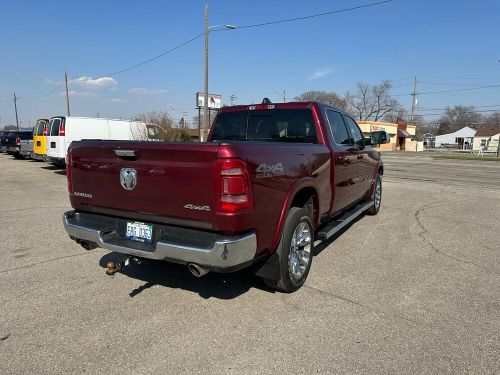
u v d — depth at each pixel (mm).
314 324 3438
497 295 4090
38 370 2771
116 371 2764
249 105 5539
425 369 2805
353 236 6379
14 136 23312
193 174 3164
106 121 16219
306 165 4137
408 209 8906
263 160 3363
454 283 4398
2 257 5152
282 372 2762
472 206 9445
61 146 14820
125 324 3420
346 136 5859
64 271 4668
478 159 40062
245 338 3203
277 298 3955
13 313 3607
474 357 2959
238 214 3096
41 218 7445
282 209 3678
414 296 4035
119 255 5262
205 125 25703
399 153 57562
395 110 84812
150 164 3381
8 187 11633
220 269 3184
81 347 3061
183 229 3336
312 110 5059
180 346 3082
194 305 3793
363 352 3012
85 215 4035
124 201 3619
